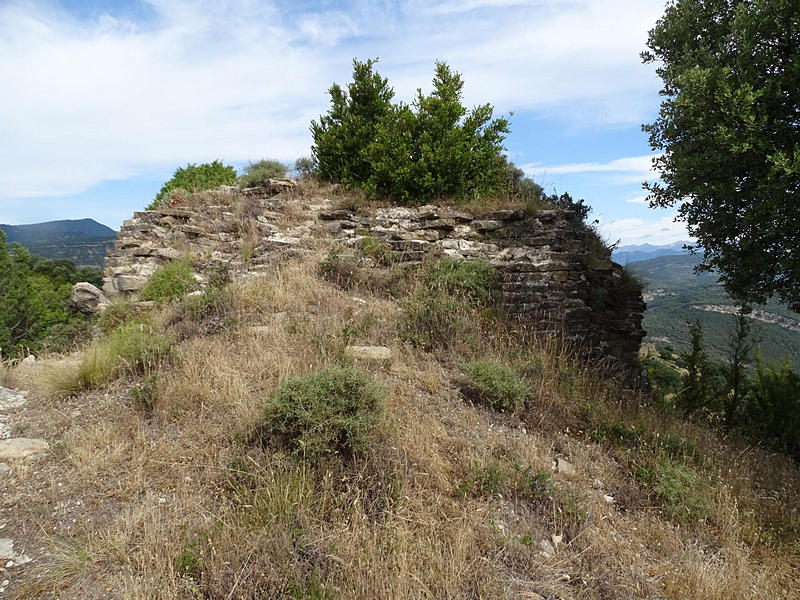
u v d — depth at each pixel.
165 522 3.19
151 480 3.61
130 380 5.15
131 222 10.85
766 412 8.23
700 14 7.25
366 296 8.20
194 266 9.33
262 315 6.82
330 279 8.48
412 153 12.27
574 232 9.77
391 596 2.84
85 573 2.77
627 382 8.44
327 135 13.28
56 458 3.80
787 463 6.58
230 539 3.06
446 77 13.20
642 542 4.09
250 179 13.52
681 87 6.83
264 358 5.43
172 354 5.44
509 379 5.78
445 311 7.16
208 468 3.69
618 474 5.02
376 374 5.40
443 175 11.81
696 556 3.94
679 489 4.63
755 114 5.96
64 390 4.91
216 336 6.12
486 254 9.39
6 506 3.26
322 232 10.60
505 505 4.05
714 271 8.33
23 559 2.84
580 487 4.49
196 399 4.64
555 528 3.93
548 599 3.22
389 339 6.59
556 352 7.35
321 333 6.13
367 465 3.85
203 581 2.81
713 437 6.73
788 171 5.43
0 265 16.00
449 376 6.04
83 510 3.28
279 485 3.43
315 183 13.50
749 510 4.73
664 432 6.06
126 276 8.86
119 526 3.10
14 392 5.10
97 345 5.85
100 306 8.31
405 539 3.27
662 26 7.78
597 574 3.53
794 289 7.27
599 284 9.68
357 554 3.11
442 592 3.01
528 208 10.13
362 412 4.02
